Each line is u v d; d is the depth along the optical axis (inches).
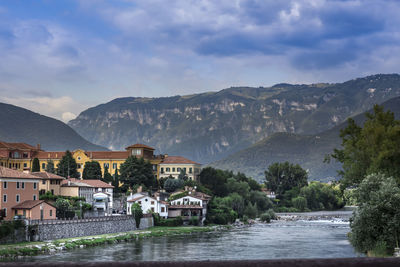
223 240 5059.1
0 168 4758.9
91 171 7701.8
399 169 3855.8
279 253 3900.1
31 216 4638.3
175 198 7352.4
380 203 2810.0
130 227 5812.0
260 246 4453.7
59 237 4493.1
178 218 6811.0
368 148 4104.3
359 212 2925.7
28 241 4131.4
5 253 3548.2
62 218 5167.3
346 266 179.6
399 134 3937.0
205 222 7111.2
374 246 2844.5
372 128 4111.7
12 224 4008.4
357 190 3211.1
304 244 4571.9
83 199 5969.5
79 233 4795.8
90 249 4207.7
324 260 184.2
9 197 4667.8
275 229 6673.2
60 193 6141.7
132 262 191.3
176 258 3654.0
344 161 4495.6
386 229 2810.0
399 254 2522.1
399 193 2832.2
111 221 5388.8
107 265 186.5
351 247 4234.7
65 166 7775.6
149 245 4564.5
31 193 4965.6
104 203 6535.4
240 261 187.3
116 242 4783.5
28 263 187.3
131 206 6245.1
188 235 5689.0
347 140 4426.7
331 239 5049.2
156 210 6717.5
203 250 4168.3
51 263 186.9
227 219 7529.5
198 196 7436.0
